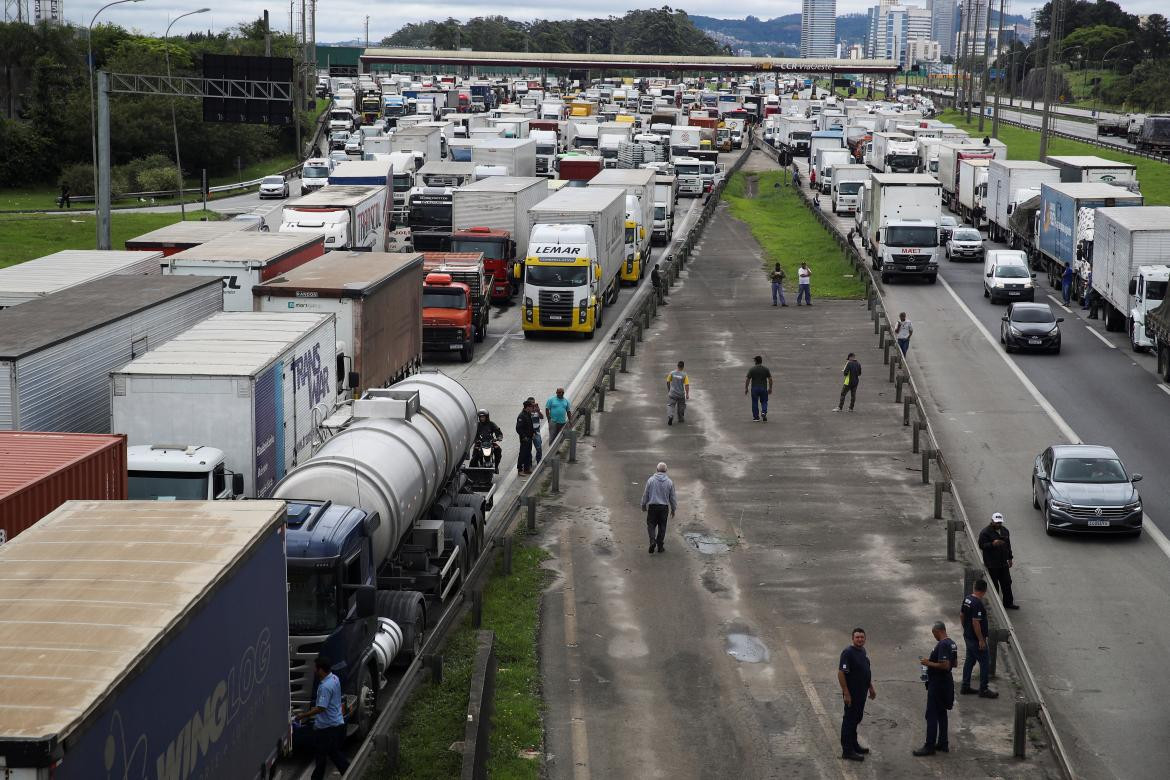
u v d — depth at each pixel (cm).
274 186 15388
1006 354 7175
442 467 3541
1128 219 7625
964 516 3950
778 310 8512
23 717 1391
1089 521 4081
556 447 4688
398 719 2750
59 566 1853
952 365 6869
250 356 3478
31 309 3934
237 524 2059
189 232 6406
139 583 1788
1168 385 6412
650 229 10781
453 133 17612
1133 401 6062
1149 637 3344
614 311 8562
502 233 8844
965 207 13138
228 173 18588
